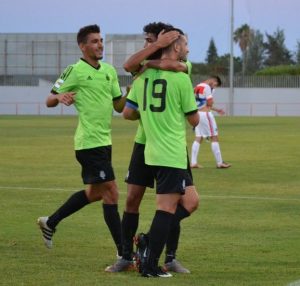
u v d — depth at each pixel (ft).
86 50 63.00
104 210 62.44
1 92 568.00
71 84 62.39
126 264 57.52
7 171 135.54
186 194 57.62
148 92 54.75
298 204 95.66
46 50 575.38
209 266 59.77
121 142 211.61
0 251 64.75
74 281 53.42
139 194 58.44
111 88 63.41
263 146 196.75
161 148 54.08
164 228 54.39
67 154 172.45
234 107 558.15
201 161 155.53
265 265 60.08
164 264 58.23
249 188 111.65
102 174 62.13
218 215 86.33
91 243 69.26
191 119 54.95
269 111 556.10
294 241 70.79
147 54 54.70
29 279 53.93
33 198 99.96
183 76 54.49
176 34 54.80
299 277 55.42
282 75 577.43
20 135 249.75
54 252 64.75
